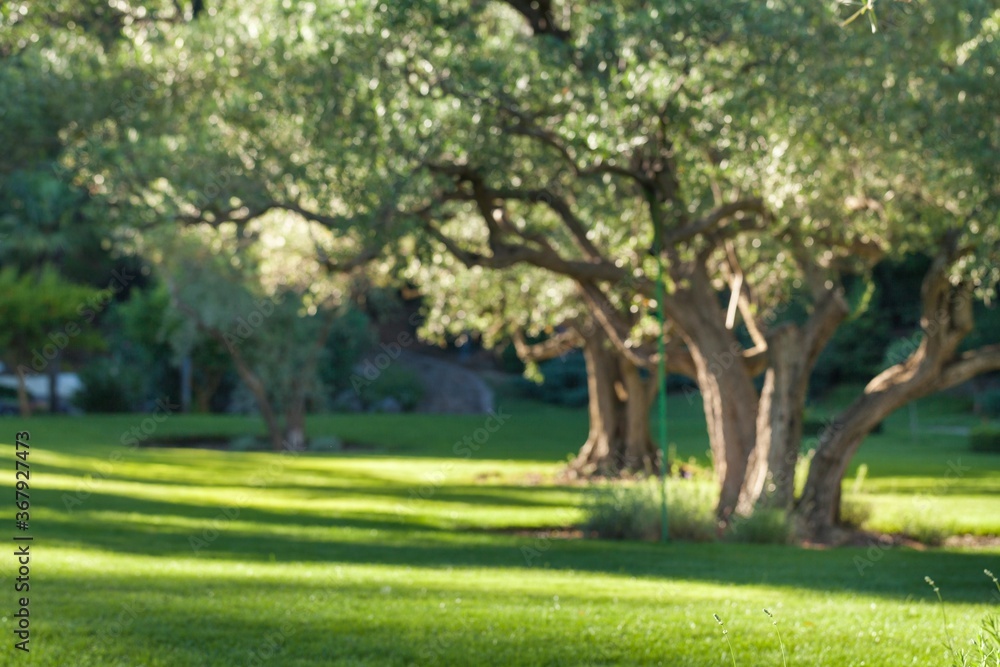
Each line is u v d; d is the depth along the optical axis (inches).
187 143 666.8
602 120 591.2
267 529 661.3
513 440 1631.4
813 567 514.6
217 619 300.2
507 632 289.0
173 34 660.1
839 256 755.4
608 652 263.9
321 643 271.0
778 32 570.3
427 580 418.6
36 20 659.4
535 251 689.6
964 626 300.4
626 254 739.4
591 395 1202.6
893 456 1380.4
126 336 1951.3
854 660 255.1
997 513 804.6
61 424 1584.6
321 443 1530.5
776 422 689.0
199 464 1183.6
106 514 693.9
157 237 1218.6
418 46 598.9
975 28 572.1
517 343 1218.0
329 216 644.1
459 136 622.5
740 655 261.4
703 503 677.3
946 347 665.0
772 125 596.4
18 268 1985.7
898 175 630.5
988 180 575.5
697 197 734.5
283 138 645.9
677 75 585.0
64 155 685.3
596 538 673.0
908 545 671.1
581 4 683.4
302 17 605.3
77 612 302.8
